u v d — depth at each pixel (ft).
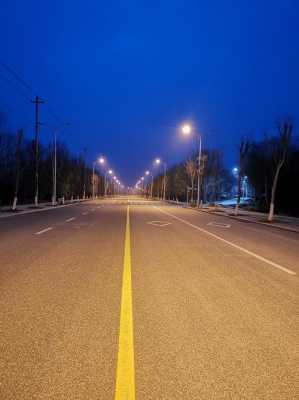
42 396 10.53
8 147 143.95
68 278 24.81
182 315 17.81
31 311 17.92
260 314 18.29
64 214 94.48
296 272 28.76
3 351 13.37
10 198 143.13
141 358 13.01
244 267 30.30
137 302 19.76
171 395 10.71
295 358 13.32
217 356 13.32
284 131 84.02
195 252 37.37
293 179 126.82
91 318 17.04
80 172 264.52
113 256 33.58
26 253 34.24
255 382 11.52
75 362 12.59
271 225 76.43
